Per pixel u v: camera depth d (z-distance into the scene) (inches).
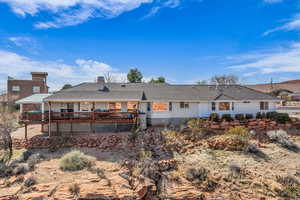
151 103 914.7
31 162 520.1
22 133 796.6
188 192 421.4
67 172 467.5
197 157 569.3
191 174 466.6
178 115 925.2
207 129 738.8
